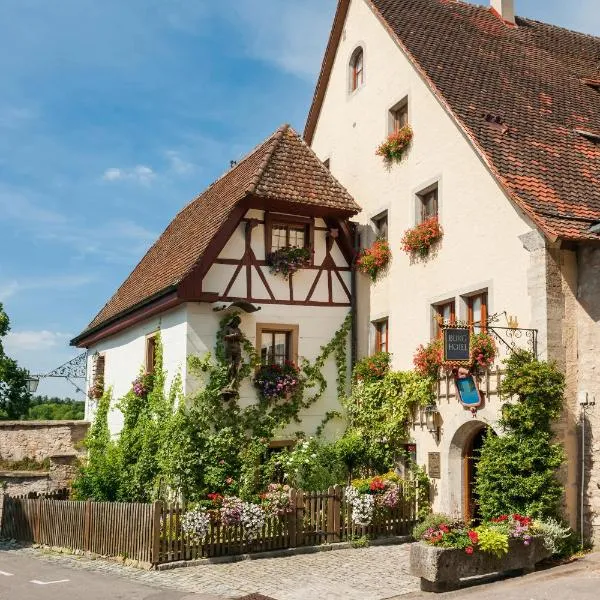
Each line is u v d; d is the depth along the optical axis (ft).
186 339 52.54
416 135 54.44
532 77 57.41
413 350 52.60
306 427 55.88
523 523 36.91
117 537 42.86
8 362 93.35
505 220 44.55
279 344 56.65
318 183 58.85
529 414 39.83
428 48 57.11
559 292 41.55
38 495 54.44
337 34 67.82
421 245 51.52
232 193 59.47
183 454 51.19
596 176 47.32
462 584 34.37
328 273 58.80
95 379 72.95
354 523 46.62
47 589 35.06
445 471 48.16
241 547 42.75
